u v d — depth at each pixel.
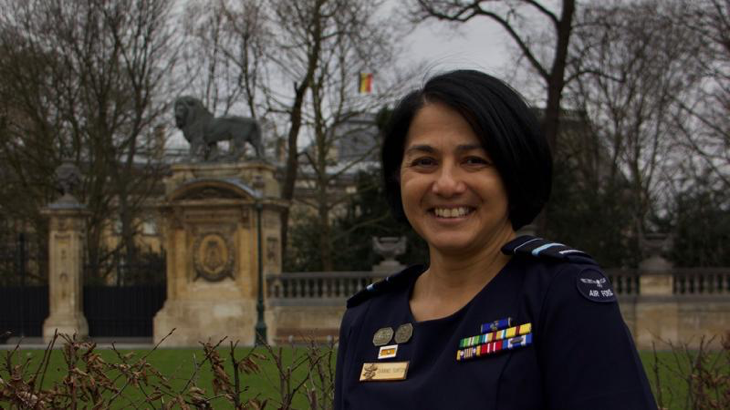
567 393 2.35
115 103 37.56
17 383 5.25
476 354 2.51
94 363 5.48
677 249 40.03
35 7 34.53
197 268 27.89
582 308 2.39
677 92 43.53
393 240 28.62
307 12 35.25
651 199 42.97
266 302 27.70
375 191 40.62
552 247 2.59
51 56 34.94
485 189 2.72
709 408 7.28
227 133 28.31
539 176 2.79
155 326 27.83
